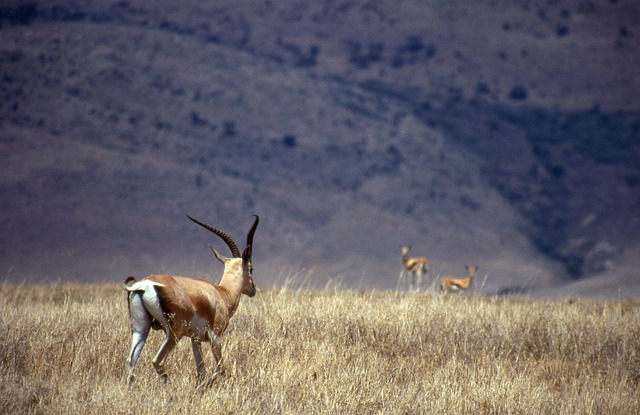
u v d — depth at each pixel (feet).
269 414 115.96
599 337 172.76
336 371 137.49
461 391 131.95
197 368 128.77
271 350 146.72
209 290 130.00
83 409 111.14
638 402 137.69
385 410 122.21
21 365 130.52
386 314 175.42
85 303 202.59
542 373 153.38
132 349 121.70
